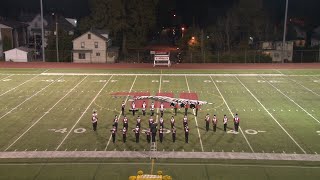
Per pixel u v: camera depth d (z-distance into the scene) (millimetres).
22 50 62594
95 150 23891
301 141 25516
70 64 58656
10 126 28422
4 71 51344
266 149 24094
